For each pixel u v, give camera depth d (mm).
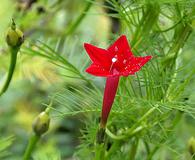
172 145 296
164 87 274
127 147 298
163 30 285
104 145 274
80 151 294
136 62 244
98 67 243
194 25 280
